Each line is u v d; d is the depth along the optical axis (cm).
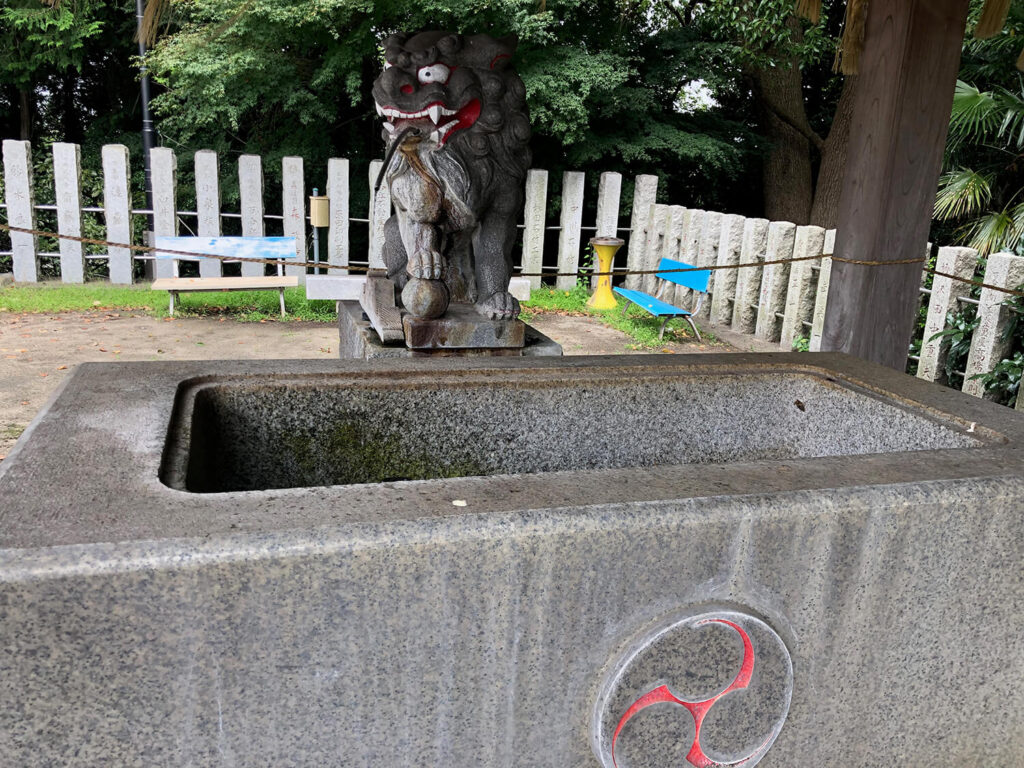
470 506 129
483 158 357
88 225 946
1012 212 775
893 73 331
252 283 785
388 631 123
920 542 150
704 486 143
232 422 206
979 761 174
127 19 1130
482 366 231
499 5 898
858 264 352
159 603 114
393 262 393
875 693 158
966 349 527
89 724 116
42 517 122
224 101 964
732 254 827
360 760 128
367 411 216
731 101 1359
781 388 248
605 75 977
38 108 1270
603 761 138
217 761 122
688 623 137
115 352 628
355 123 1145
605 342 749
